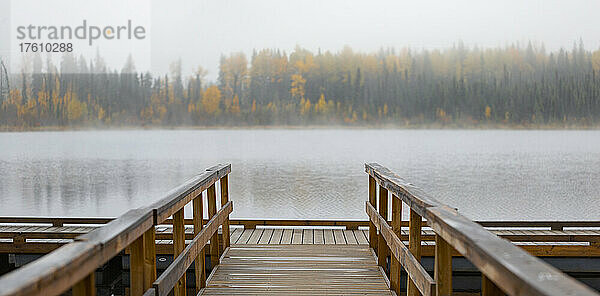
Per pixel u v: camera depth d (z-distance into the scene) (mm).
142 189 10633
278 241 5543
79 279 1490
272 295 3697
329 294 3709
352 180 10688
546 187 10195
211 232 3891
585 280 5215
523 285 1214
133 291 2340
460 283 5059
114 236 1811
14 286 1148
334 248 5121
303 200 9688
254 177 10812
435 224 2191
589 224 5766
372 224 4992
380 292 3754
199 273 3738
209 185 3949
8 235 5477
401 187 3088
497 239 1642
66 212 9320
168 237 5477
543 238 5375
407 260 2891
